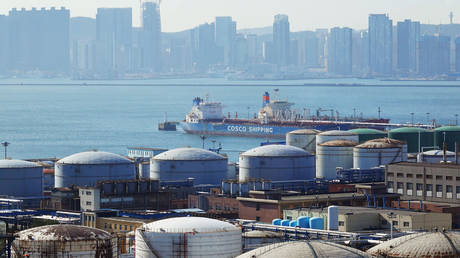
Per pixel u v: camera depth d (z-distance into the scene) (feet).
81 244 550.77
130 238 646.33
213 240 561.02
